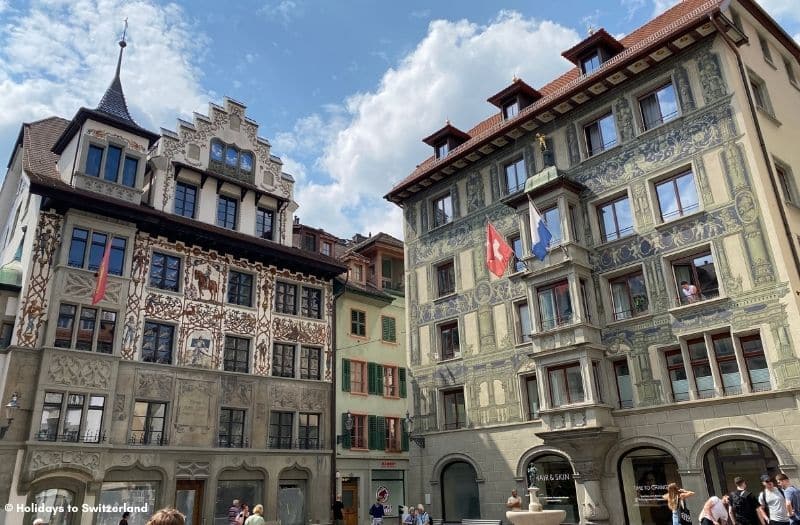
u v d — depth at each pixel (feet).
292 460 96.07
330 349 108.58
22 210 92.73
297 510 95.40
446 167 100.89
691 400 66.39
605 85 81.71
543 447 77.77
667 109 76.89
